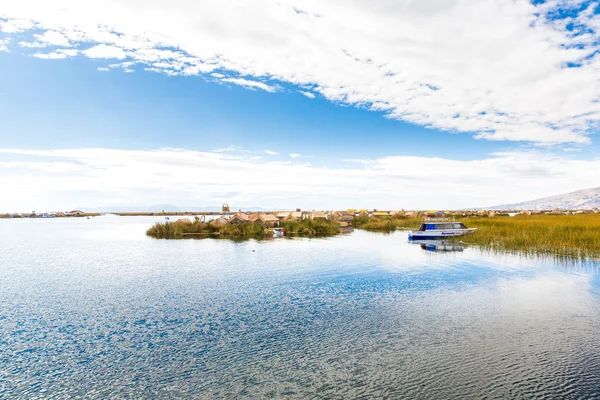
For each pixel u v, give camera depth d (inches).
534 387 434.9
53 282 1056.8
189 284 1013.2
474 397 414.0
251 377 467.5
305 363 505.4
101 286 997.2
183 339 597.6
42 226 5260.8
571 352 530.6
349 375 469.4
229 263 1389.0
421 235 2290.8
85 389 446.0
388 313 724.7
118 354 542.3
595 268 1136.8
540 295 845.2
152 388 445.1
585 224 1887.3
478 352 534.0
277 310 753.6
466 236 2143.2
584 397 412.2
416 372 474.9
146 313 741.9
